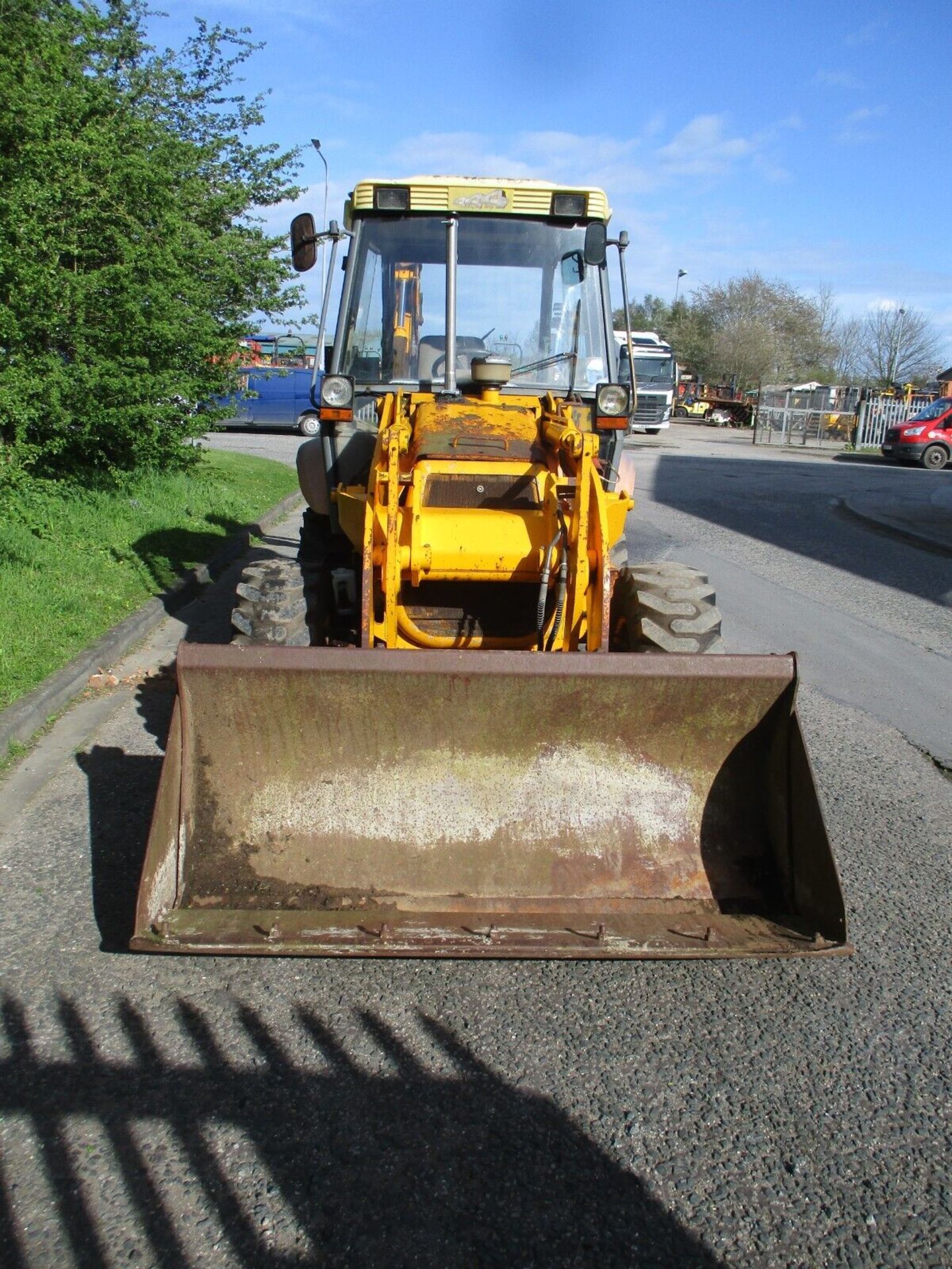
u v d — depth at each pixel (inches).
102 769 198.7
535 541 169.3
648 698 144.5
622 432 214.4
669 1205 100.7
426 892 141.5
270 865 142.3
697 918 135.9
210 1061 119.0
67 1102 111.4
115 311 366.6
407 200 211.3
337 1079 116.8
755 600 370.9
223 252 441.7
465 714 144.8
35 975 134.2
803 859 138.6
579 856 144.6
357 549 190.5
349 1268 92.1
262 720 144.2
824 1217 100.0
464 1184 102.1
